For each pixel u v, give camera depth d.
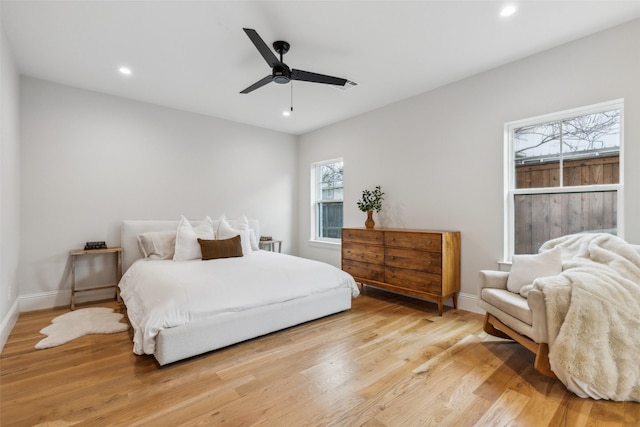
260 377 2.02
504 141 3.13
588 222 2.68
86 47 2.77
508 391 1.86
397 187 4.14
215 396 1.81
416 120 3.91
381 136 4.35
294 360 2.26
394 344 2.54
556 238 2.77
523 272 2.50
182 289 2.36
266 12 2.27
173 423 1.57
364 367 2.15
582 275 1.94
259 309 2.62
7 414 1.63
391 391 1.86
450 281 3.32
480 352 2.39
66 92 3.58
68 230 3.60
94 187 3.77
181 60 3.00
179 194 4.45
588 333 1.79
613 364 1.74
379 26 2.45
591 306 1.81
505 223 3.14
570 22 2.41
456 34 2.57
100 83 3.54
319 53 2.88
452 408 1.70
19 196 3.26
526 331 2.05
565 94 2.72
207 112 4.56
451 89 3.55
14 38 2.62
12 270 2.91
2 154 2.50
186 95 3.90
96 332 2.76
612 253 2.11
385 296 4.05
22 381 1.96
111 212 3.89
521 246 3.09
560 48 2.75
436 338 2.66
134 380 1.98
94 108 3.76
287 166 5.73
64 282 3.57
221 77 3.38
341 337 2.68
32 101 3.38
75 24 2.42
